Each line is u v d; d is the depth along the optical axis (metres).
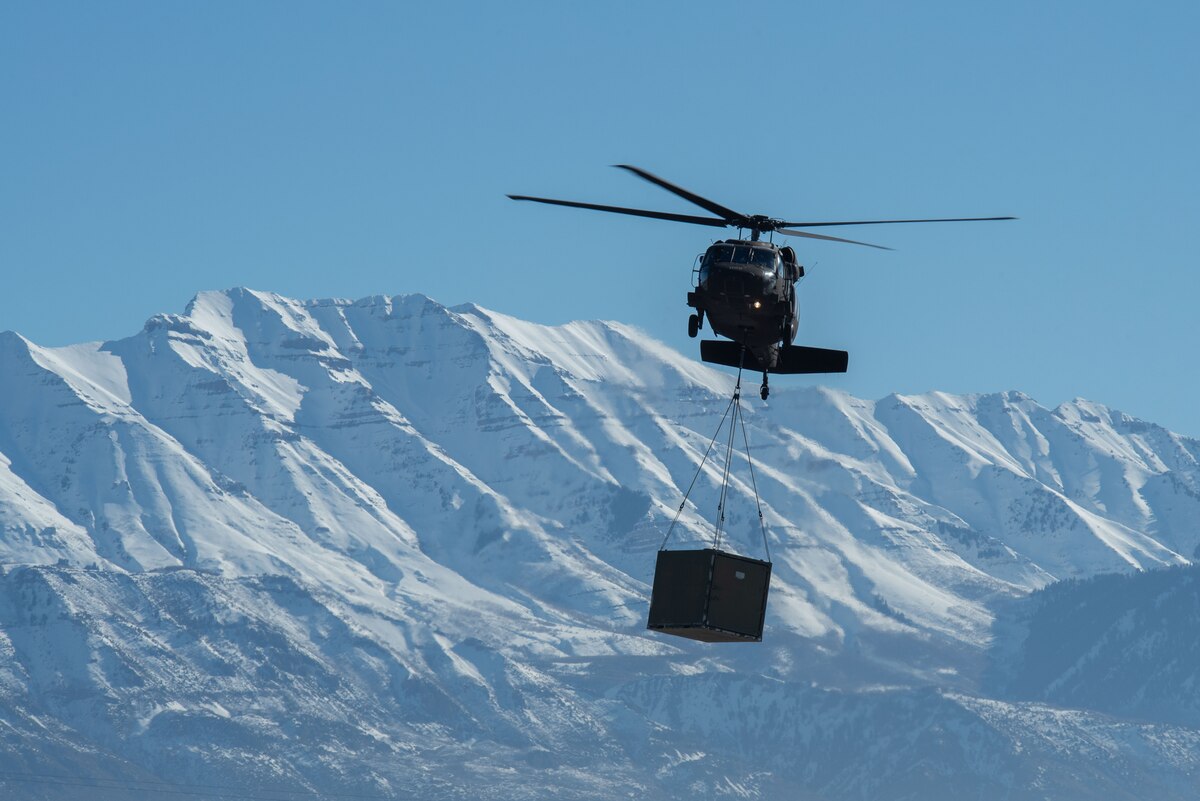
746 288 195.88
